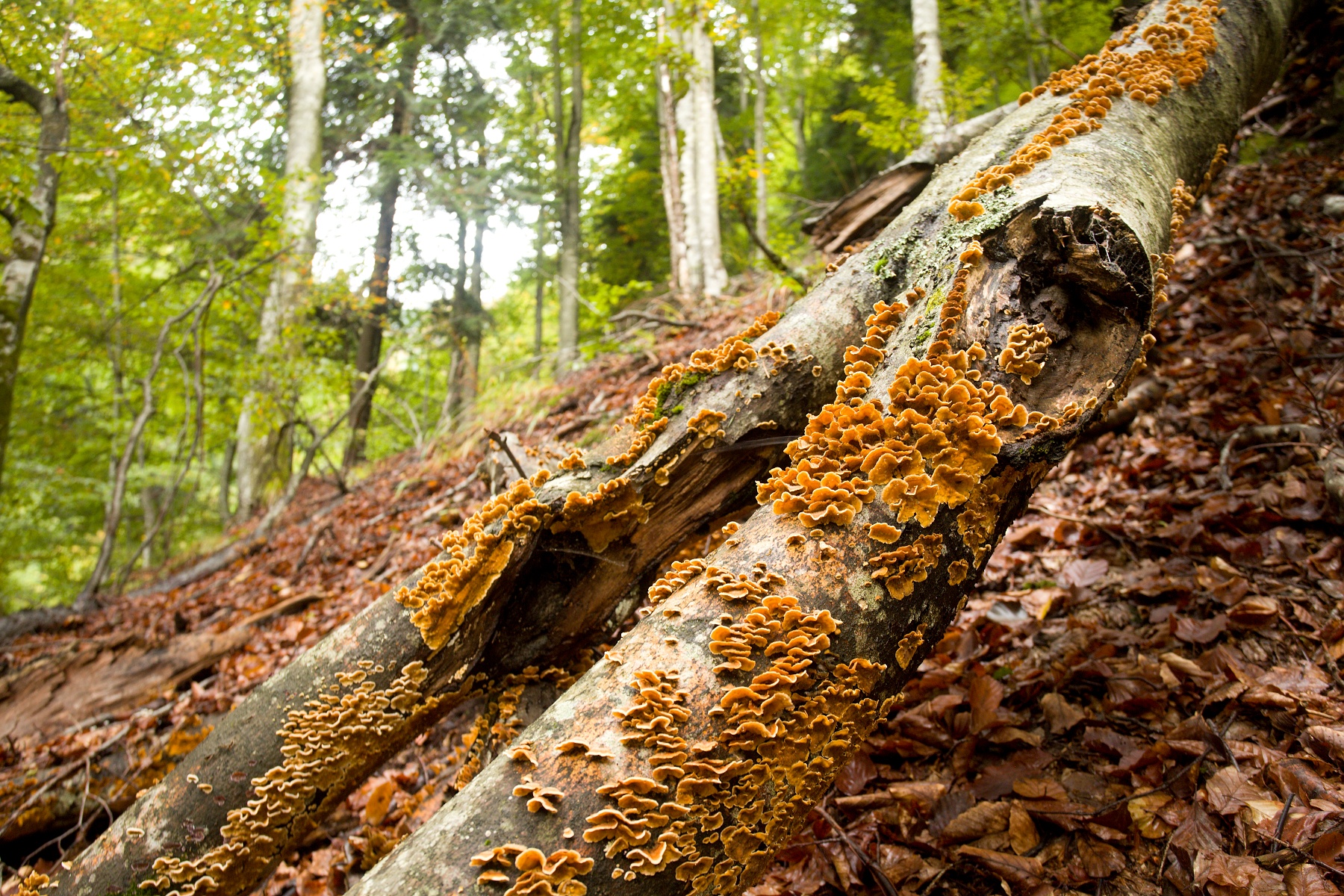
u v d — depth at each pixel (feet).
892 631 4.81
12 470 38.11
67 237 34.58
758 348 6.70
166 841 6.27
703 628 4.60
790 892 6.63
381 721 6.59
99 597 25.77
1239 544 9.14
